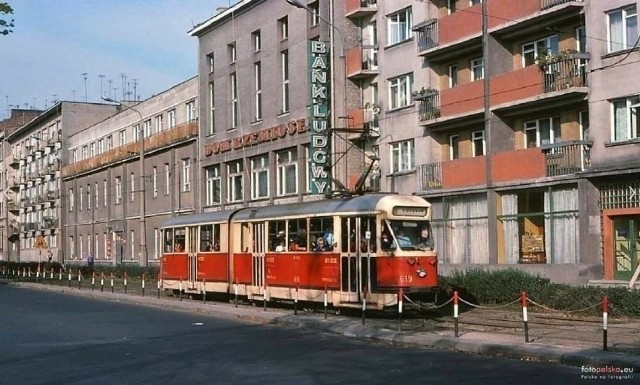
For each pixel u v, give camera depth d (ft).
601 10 92.63
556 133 102.73
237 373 46.75
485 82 107.45
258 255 94.99
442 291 91.97
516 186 102.78
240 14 167.63
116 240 235.20
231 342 63.46
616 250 92.02
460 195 112.98
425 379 43.14
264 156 161.07
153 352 57.72
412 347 58.95
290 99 150.71
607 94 92.12
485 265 105.60
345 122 134.92
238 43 168.96
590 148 94.22
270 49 157.17
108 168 241.55
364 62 133.28
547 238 99.76
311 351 56.85
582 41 97.71
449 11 118.83
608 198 92.89
